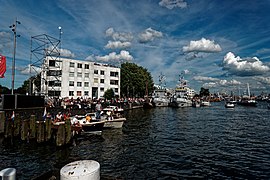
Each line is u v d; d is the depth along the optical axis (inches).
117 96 3262.8
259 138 1049.5
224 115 2315.5
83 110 1519.4
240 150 816.9
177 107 3408.0
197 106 3737.7
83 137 957.2
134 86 3745.1
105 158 695.7
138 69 3895.2
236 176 564.1
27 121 871.7
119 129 1206.9
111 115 1219.2
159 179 538.0
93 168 193.3
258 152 789.9
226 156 735.1
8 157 687.7
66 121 818.2
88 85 2945.4
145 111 2571.4
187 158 706.2
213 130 1280.8
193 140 986.7
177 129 1298.0
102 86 3134.8
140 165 633.0
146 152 772.0
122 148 824.3
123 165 631.8
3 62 1259.8
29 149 777.6
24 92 3250.5
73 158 689.0
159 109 3004.4
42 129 832.9
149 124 1483.8
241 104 4739.2
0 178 191.2
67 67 2736.2
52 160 666.2
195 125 1493.6
